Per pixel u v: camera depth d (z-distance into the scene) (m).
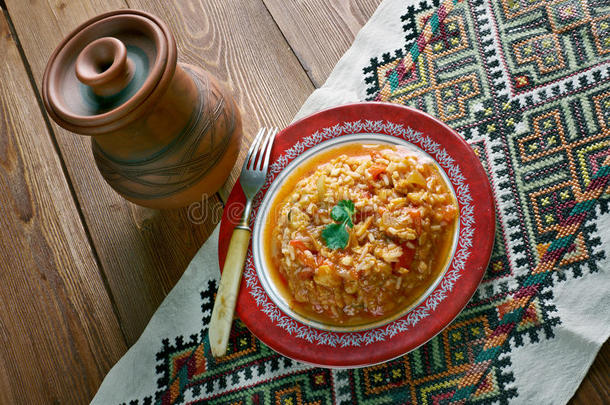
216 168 1.32
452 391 1.27
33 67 1.69
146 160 1.21
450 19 1.52
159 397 1.42
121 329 1.49
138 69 1.11
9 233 1.58
